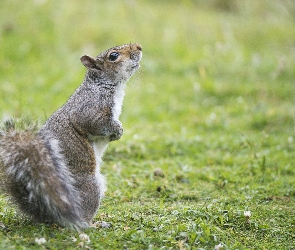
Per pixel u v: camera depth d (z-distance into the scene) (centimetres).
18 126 784
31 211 778
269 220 889
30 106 1550
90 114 836
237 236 818
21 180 752
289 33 2419
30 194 752
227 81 1861
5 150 754
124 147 1248
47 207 761
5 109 1497
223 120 1512
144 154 1241
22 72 1856
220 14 2642
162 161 1200
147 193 1025
